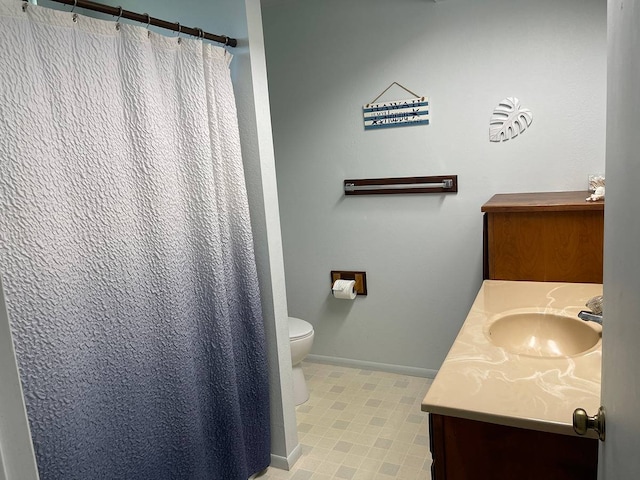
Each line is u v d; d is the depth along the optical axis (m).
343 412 2.69
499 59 2.51
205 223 1.77
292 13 2.93
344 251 3.10
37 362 1.26
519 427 1.17
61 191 1.31
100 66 1.40
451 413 1.20
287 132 3.09
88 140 1.38
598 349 1.46
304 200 3.14
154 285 1.59
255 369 2.08
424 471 2.16
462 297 2.84
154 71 1.57
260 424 2.14
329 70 2.90
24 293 1.23
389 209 2.92
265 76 2.04
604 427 0.85
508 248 2.20
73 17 1.32
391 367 3.12
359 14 2.77
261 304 2.13
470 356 1.47
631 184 0.60
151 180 1.56
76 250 1.35
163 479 1.65
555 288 2.06
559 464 1.19
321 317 3.26
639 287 0.54
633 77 0.58
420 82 2.70
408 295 2.98
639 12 0.53
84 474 1.38
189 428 1.71
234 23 1.93
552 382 1.29
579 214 2.07
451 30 2.58
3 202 1.19
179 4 2.03
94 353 1.41
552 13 2.38
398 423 2.55
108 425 1.46
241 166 1.93
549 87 2.44
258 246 2.09
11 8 1.18
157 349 1.60
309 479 2.16
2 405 0.43
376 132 2.86
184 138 1.70
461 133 2.66
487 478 1.26
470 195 2.71
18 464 0.45
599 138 2.39
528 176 2.56
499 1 2.46
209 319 1.83
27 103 1.22
